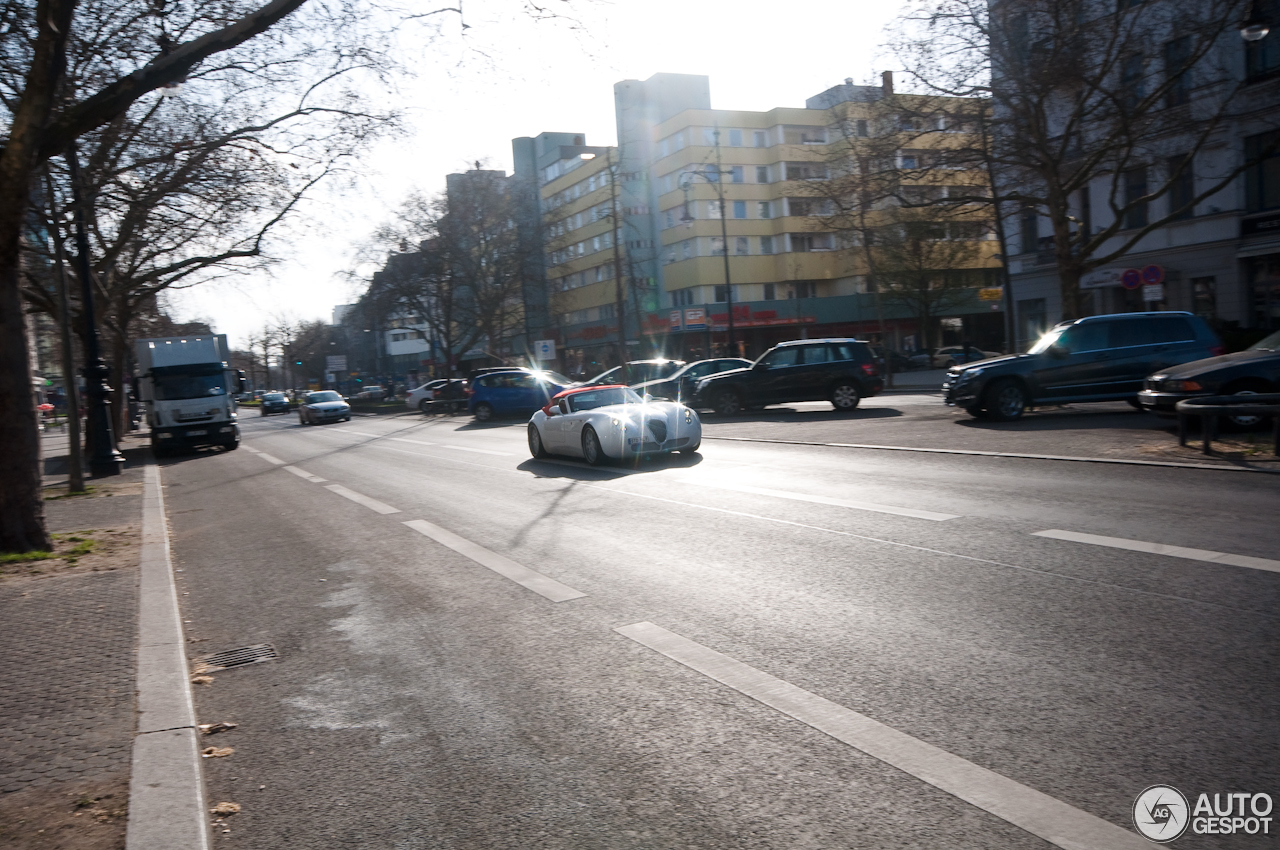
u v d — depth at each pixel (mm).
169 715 4348
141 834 3191
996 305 43500
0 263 9117
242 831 3311
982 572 6121
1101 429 14422
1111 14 24969
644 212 65938
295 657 5480
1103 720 3643
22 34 11961
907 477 10938
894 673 4355
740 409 24078
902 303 59156
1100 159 25531
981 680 4180
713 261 61156
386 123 13539
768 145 62875
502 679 4746
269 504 13336
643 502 10430
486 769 3668
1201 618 4781
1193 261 32469
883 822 2992
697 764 3547
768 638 5059
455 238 53938
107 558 8820
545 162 81000
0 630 6215
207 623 6500
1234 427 12742
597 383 32469
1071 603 5246
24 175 8883
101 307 24703
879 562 6645
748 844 2930
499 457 17969
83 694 4723
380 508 11750
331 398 47312
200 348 27562
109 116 9508
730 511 9375
